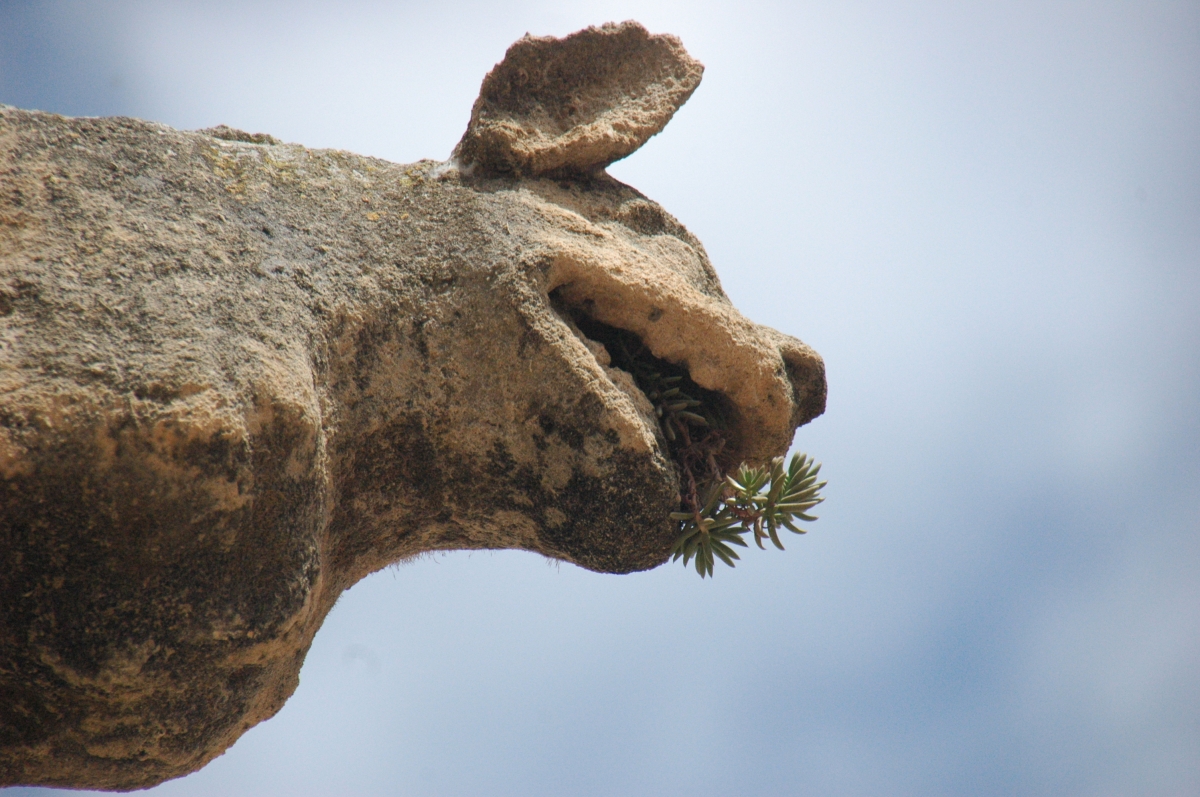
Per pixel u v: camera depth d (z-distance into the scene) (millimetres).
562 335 8023
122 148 7434
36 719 6586
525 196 8914
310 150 8609
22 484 5926
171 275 6855
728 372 8859
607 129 9492
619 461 8016
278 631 6809
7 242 6551
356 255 7988
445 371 7945
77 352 6199
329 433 7441
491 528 8688
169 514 6270
